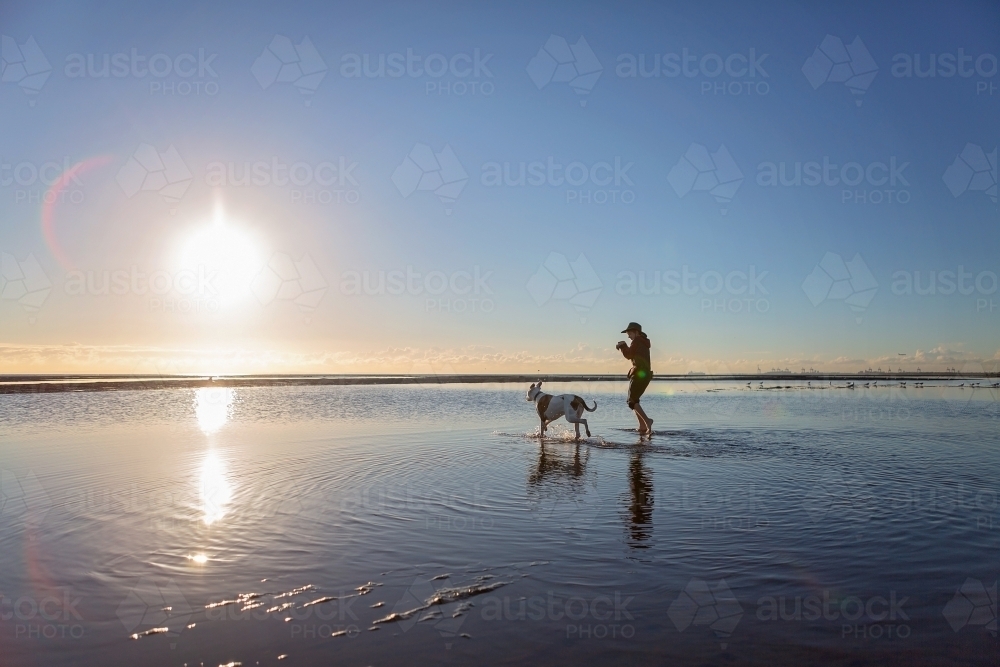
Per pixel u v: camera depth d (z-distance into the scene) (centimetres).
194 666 357
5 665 357
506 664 360
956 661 359
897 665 355
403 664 359
